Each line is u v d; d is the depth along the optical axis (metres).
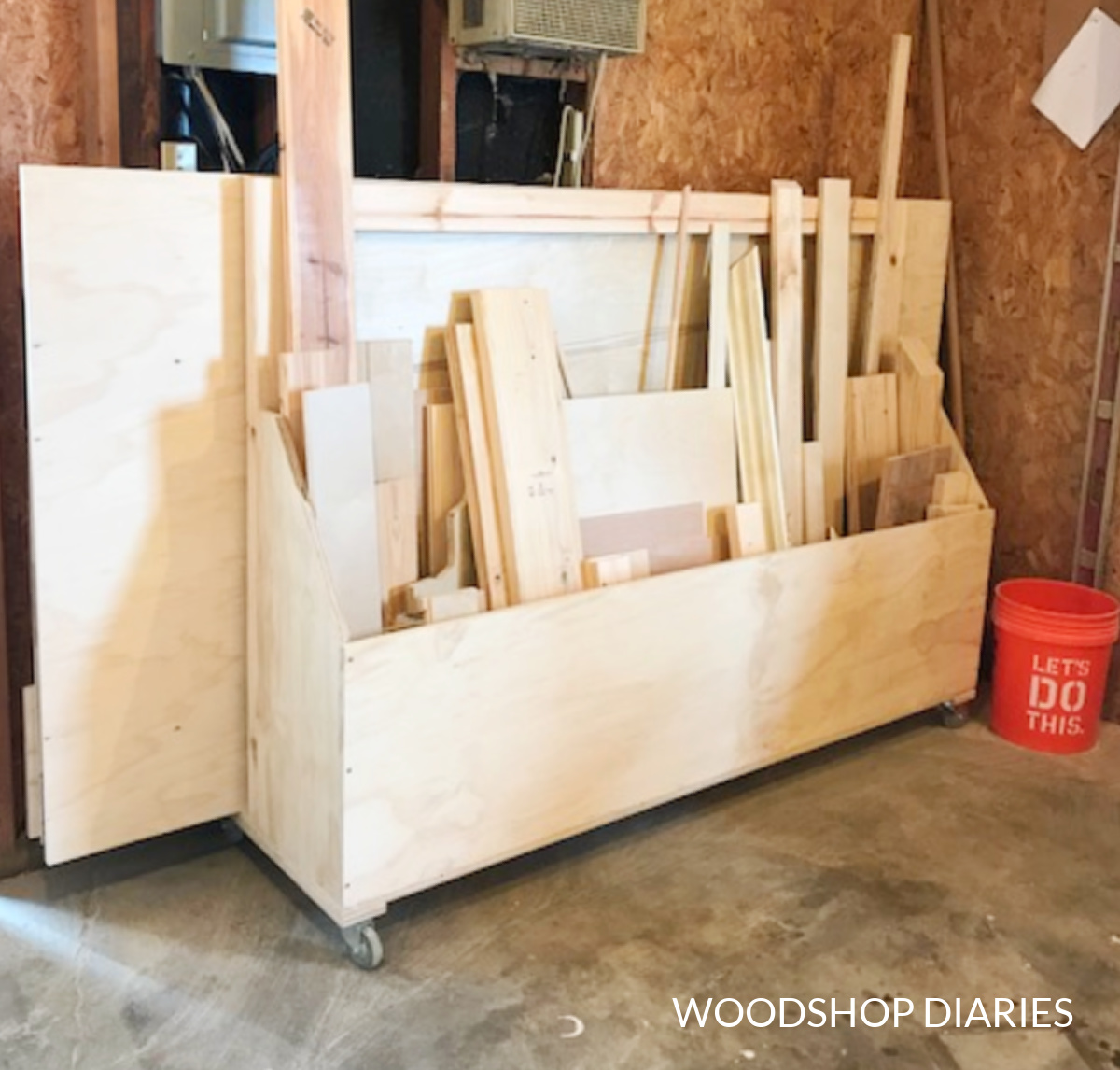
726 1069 1.98
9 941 2.24
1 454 2.33
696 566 2.78
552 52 2.83
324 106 2.17
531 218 2.50
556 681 2.38
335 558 2.19
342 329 2.25
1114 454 3.22
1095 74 3.16
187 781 2.39
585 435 2.64
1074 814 2.86
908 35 3.53
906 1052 2.04
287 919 2.34
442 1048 2.00
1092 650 3.09
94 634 2.21
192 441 2.22
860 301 3.29
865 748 3.20
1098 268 3.25
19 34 2.24
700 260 2.90
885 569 2.99
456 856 2.30
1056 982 2.24
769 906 2.45
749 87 3.31
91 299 2.07
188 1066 1.94
